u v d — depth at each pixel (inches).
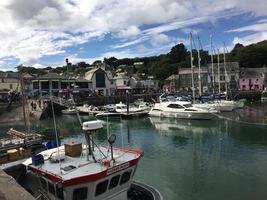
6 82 2945.4
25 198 261.6
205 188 622.8
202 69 3649.1
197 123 1480.1
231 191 607.5
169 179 677.9
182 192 607.2
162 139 1125.1
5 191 270.8
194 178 682.2
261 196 579.5
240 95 2962.6
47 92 2532.0
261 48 4308.6
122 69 5162.4
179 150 940.6
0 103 1983.3
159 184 649.6
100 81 3213.6
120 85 3553.2
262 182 647.1
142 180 673.6
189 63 4335.6
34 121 1813.5
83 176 353.1
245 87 3700.8
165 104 1697.8
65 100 2186.3
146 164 789.2
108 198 392.5
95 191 371.2
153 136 1190.9
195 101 1929.1
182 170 738.2
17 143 671.8
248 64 4269.2
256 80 3666.3
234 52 4648.1
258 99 2992.1
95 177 360.2
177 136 1178.0
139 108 1924.2
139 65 5629.9
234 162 791.7
